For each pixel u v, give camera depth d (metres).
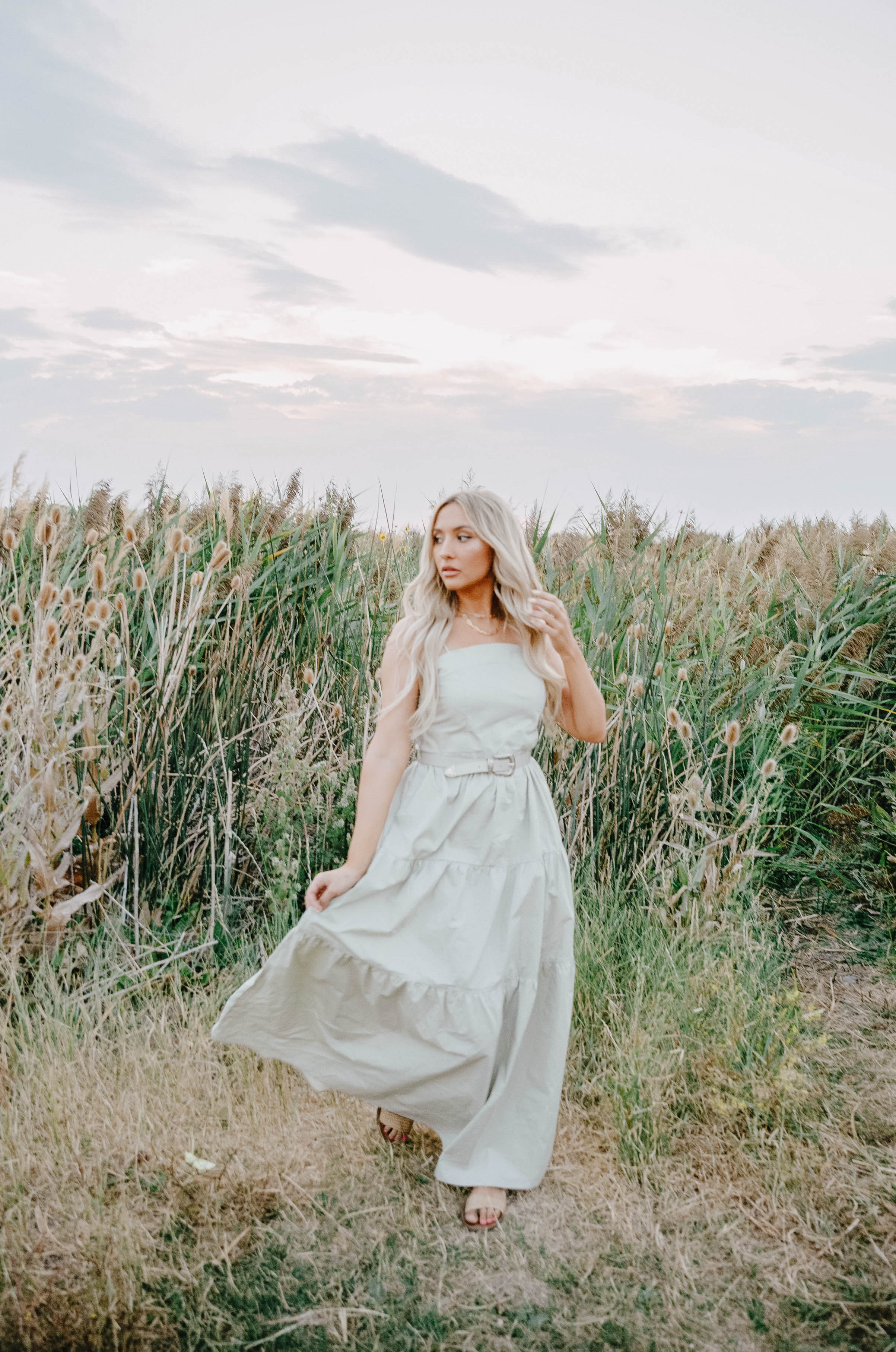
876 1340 1.86
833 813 4.18
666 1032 2.74
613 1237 2.14
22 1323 1.83
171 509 4.04
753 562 4.96
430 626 2.26
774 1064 2.58
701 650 4.14
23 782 2.91
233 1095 2.54
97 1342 1.80
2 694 3.30
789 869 3.98
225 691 3.58
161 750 3.27
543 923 2.26
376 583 4.28
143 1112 2.40
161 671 3.19
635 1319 1.92
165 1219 2.13
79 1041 2.64
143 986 2.88
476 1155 2.22
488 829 2.20
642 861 3.55
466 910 2.17
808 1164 2.35
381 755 2.20
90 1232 2.04
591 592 4.17
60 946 2.99
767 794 3.39
